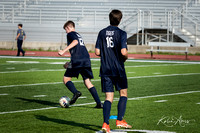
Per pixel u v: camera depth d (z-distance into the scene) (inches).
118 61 674.8
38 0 4680.1
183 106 976.3
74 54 922.1
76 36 920.3
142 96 1147.3
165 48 3582.7
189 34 3895.2
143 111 901.8
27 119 800.9
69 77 943.7
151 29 3978.8
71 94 1184.2
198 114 868.6
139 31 4003.4
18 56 3034.0
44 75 1732.3
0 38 4229.8
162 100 1071.6
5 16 4613.7
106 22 4352.9
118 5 4532.5
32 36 4205.2
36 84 1413.6
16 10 4697.3
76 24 4320.9
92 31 4192.9
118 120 667.4
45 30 4205.2
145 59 2955.2
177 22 4163.4
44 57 3002.0
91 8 4520.2
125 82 681.0
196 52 3516.2
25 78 1605.6
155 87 1360.7
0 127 721.0
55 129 708.0
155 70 2047.2
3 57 2901.1
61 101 943.0
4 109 917.8
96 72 1904.5
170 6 4500.5
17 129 705.6
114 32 676.7
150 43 3154.5
